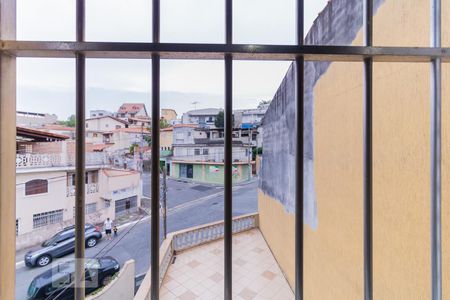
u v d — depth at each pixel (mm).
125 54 529
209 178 14742
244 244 5750
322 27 2781
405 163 1471
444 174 1130
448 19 1118
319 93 2896
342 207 2357
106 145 10828
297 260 591
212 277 4414
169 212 10172
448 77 1111
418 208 1375
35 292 3953
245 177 14258
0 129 481
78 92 515
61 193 7523
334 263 2533
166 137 15766
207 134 15773
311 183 3170
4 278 502
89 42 499
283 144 4422
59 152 7625
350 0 2133
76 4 504
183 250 5465
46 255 5594
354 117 2137
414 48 531
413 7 1399
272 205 5289
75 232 514
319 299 2918
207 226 5914
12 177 520
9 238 520
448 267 1110
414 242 1405
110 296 4230
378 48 534
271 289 4027
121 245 7156
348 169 2244
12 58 514
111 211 9188
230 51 528
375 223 1771
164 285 4191
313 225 3102
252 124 14188
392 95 1575
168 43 519
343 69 2324
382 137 1683
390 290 1618
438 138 551
